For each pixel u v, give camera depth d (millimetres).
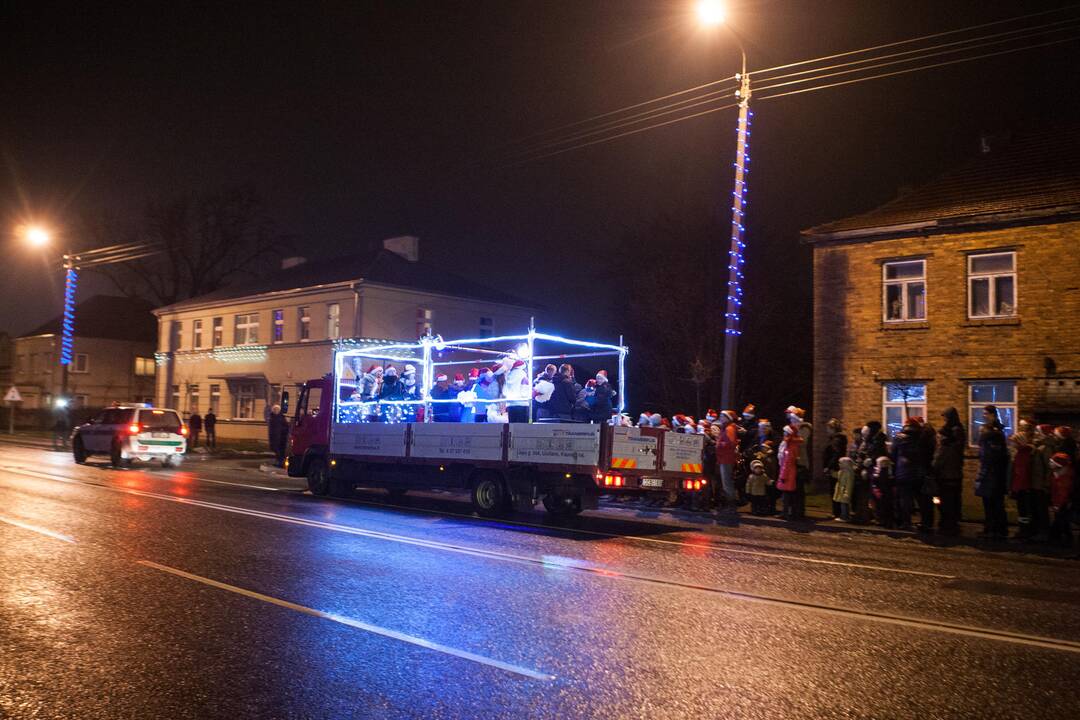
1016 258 18859
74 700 4805
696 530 13211
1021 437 13172
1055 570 10031
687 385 34875
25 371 62406
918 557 10859
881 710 4766
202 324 46844
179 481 19719
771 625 6680
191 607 6980
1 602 7098
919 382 19984
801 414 15789
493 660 5617
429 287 39969
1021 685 5238
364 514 13797
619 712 4680
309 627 6402
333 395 17469
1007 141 22594
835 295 21359
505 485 14000
